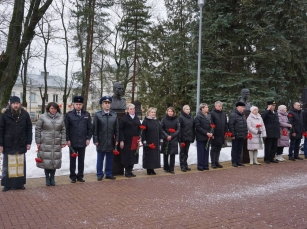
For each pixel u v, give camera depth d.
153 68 26.14
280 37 15.78
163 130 9.03
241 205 5.92
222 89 16.34
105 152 8.13
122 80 28.16
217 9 16.17
